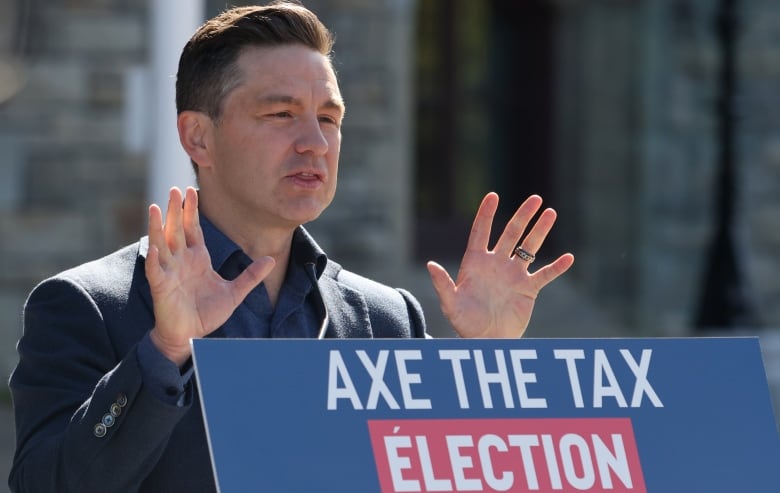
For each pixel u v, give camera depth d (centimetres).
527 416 705
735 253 3130
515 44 3472
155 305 714
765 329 3291
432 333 2962
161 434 702
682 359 731
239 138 795
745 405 731
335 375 687
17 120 2838
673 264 3319
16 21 2814
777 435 729
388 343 698
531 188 3488
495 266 864
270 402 675
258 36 801
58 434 739
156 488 757
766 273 3294
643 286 3325
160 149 1714
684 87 3309
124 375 702
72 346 766
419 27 3409
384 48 3056
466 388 702
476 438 696
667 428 719
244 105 795
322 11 3022
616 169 3378
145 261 756
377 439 683
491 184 3494
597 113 3378
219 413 668
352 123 3056
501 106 3472
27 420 760
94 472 702
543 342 718
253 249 824
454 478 688
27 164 2845
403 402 693
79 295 779
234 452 665
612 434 713
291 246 842
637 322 3325
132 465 702
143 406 698
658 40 3306
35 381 766
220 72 803
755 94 3281
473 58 3450
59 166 2856
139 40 2873
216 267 809
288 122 799
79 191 2864
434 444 691
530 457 700
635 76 3347
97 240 2870
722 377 733
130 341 774
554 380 714
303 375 683
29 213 2839
